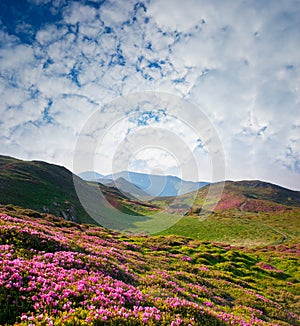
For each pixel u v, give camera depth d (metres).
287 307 20.77
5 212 32.03
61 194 68.88
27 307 7.06
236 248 47.28
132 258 21.97
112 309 7.53
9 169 76.00
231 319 10.52
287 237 60.12
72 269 10.38
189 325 7.87
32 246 12.44
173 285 14.05
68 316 6.76
